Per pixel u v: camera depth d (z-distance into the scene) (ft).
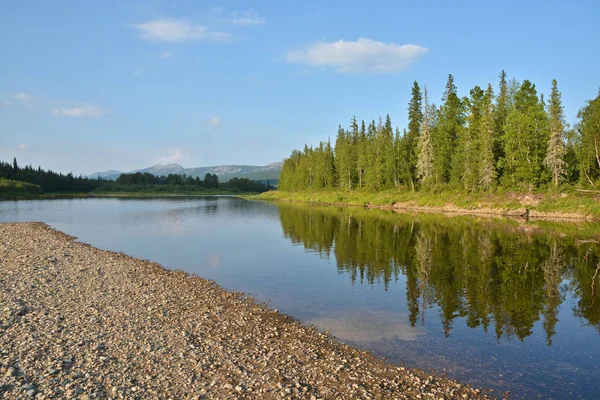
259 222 174.60
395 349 39.75
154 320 46.11
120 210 255.50
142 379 31.19
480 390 31.55
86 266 76.38
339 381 32.50
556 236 116.06
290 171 502.79
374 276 71.61
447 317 49.67
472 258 86.33
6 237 113.39
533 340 42.27
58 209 261.44
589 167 177.17
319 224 160.97
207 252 98.27
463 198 209.87
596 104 172.86
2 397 27.20
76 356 34.78
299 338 42.32
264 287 64.34
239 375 32.83
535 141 188.75
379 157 288.71
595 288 61.98
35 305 49.29
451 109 245.45
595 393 31.27
